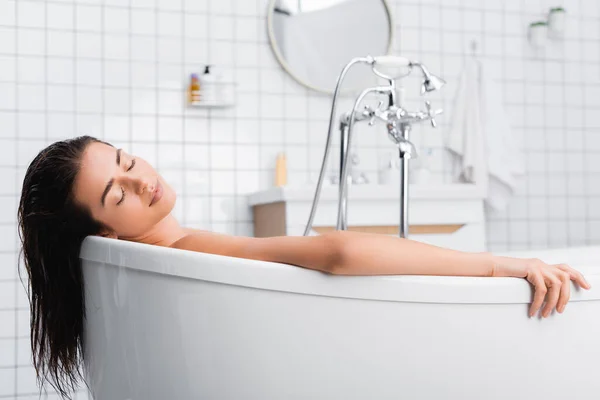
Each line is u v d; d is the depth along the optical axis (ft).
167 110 10.05
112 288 4.31
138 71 9.96
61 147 4.43
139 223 4.51
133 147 9.91
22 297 9.45
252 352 3.94
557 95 11.66
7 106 9.50
